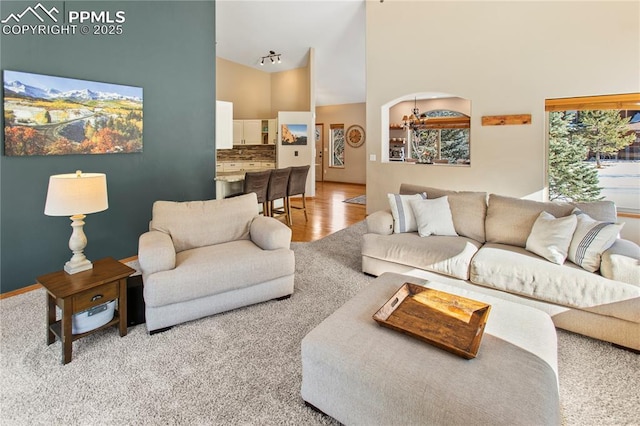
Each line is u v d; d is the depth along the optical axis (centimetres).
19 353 217
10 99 288
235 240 315
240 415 169
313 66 802
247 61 868
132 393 183
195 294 245
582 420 166
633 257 221
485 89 497
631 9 398
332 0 596
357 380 147
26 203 309
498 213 316
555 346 161
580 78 432
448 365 143
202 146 465
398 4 560
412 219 341
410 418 133
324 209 720
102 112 348
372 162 617
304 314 267
